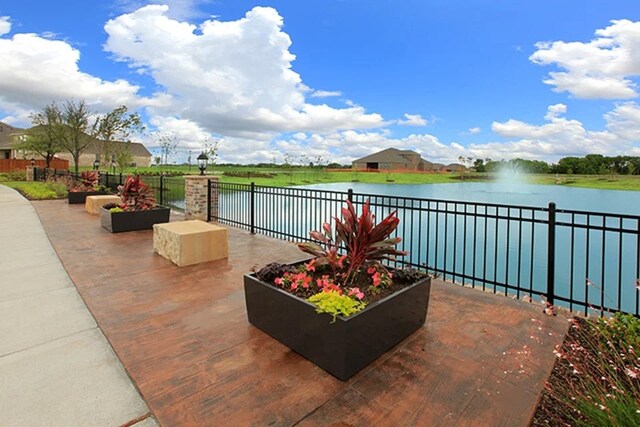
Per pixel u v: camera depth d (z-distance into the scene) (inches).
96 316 131.2
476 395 86.8
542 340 115.0
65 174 732.7
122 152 1045.8
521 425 76.5
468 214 173.6
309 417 78.3
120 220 289.4
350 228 124.3
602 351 97.4
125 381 92.7
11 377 94.5
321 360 97.3
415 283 120.6
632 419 62.5
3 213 393.1
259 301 119.2
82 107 984.3
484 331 121.3
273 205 305.0
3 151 1696.6
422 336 117.6
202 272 187.0
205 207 378.9
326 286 108.6
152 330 120.3
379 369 97.9
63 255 219.1
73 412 80.9
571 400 80.4
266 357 103.4
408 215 557.6
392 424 76.4
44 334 118.7
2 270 189.6
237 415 78.7
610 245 343.0
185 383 90.6
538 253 326.6
